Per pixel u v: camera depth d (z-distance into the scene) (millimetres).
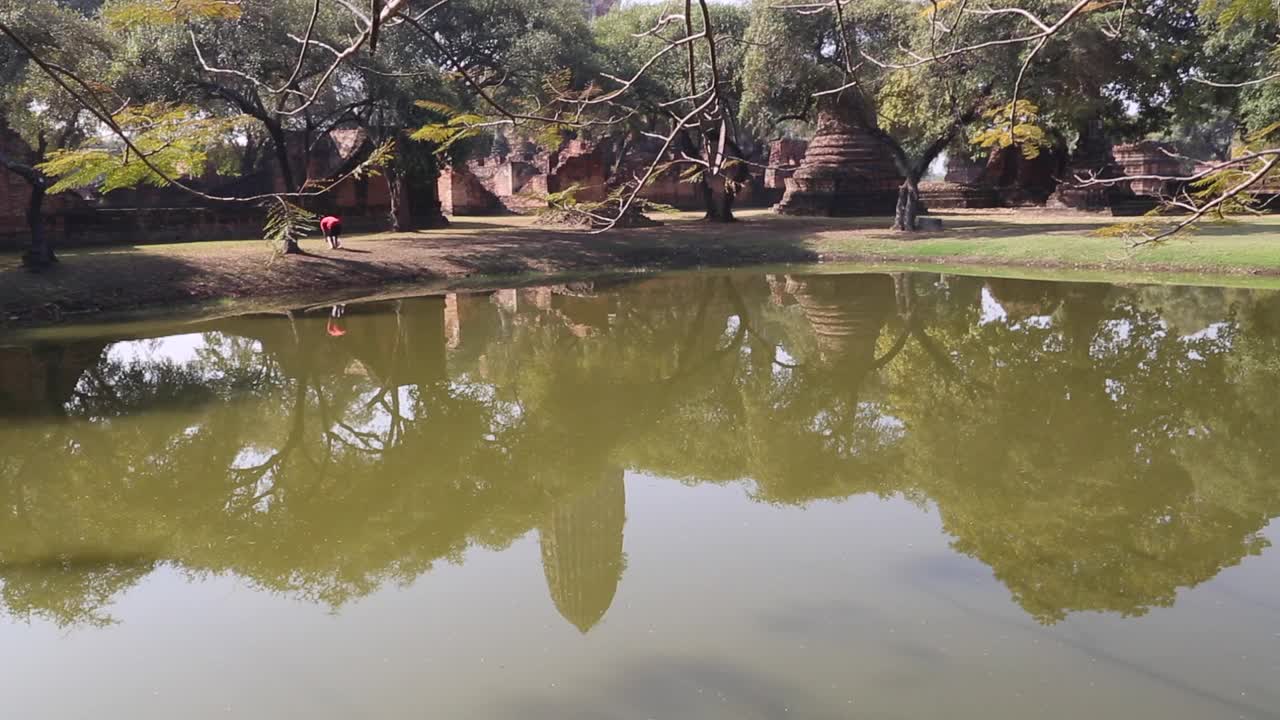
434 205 35312
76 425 11078
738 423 11141
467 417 11516
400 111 25984
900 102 26109
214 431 10922
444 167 34625
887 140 30781
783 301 20344
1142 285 20453
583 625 5723
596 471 9211
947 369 13641
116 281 19297
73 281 18828
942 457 9273
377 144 27703
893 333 16531
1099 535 7113
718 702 4824
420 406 12086
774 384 13297
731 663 5215
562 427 11000
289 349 15586
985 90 24250
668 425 11062
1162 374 12500
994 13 4219
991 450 9477
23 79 22047
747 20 32438
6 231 24500
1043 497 7957
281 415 11648
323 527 7793
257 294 20672
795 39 26312
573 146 39219
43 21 20531
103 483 9031
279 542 7465
